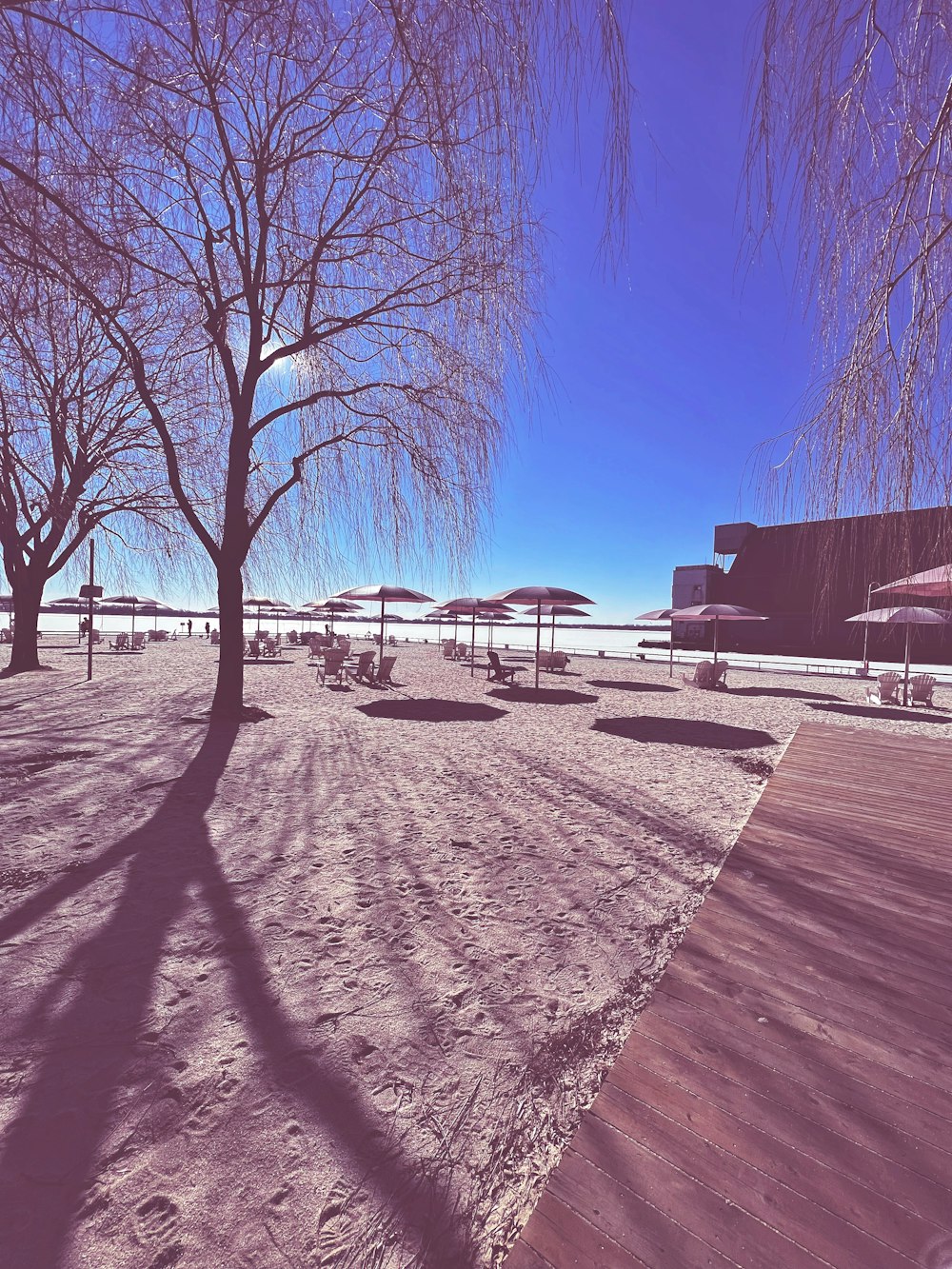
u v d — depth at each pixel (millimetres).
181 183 5105
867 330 1962
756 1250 1203
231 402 8273
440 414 7402
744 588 42406
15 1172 1589
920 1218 1271
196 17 3021
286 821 4648
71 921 3016
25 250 2752
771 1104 1581
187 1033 2178
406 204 4809
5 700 10680
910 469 1928
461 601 13734
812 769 5430
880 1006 2002
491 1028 2252
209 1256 1379
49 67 2451
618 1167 1395
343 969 2643
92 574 12078
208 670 16562
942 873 3096
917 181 1814
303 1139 1718
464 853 4078
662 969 2693
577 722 10172
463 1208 1508
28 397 3795
